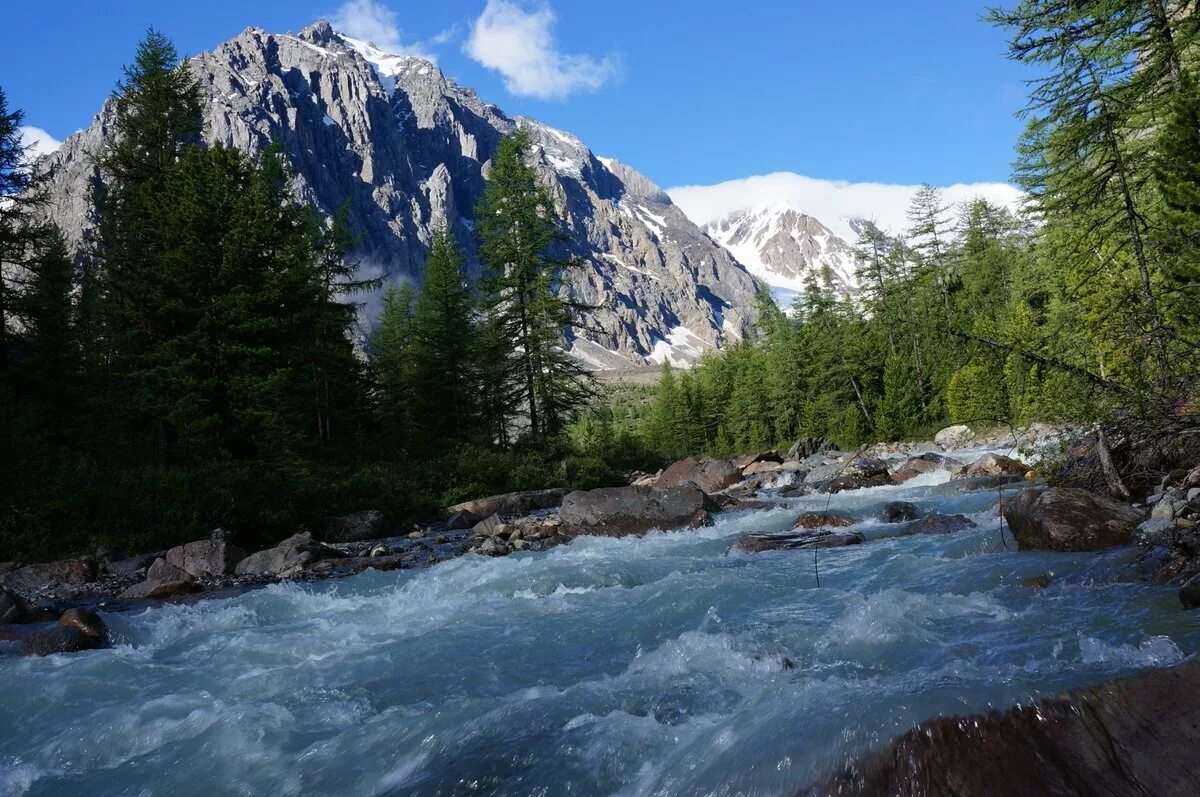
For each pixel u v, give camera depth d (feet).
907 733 10.88
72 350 101.40
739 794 11.10
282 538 63.10
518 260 118.32
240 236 83.46
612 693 17.60
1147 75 59.16
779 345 242.78
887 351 197.77
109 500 59.36
